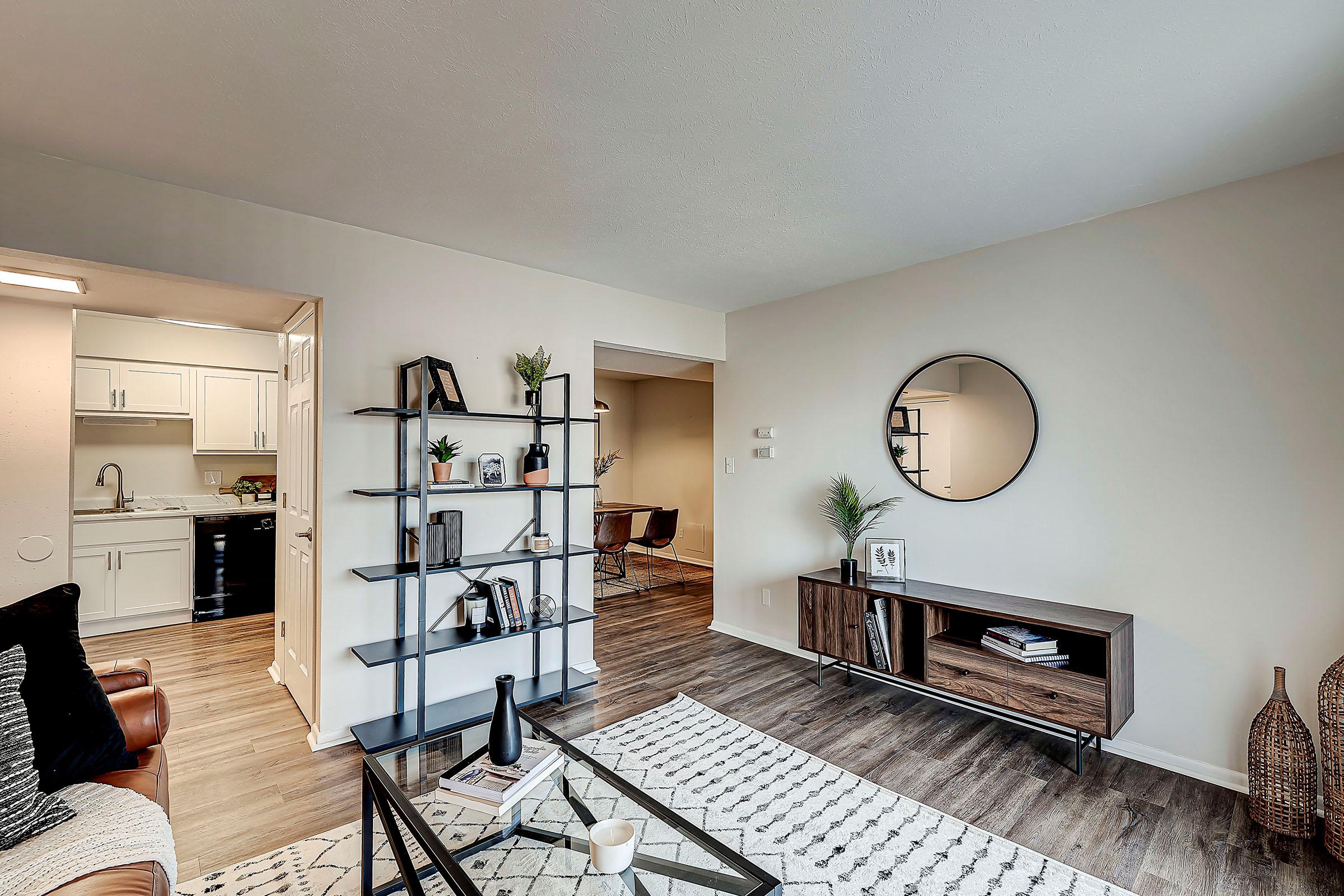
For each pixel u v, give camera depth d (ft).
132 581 14.71
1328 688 6.76
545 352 11.75
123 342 14.96
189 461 16.88
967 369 10.75
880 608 10.60
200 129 6.60
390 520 9.83
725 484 15.40
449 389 10.15
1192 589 8.42
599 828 5.22
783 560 13.96
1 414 10.53
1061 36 5.19
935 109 6.33
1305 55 5.42
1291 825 6.98
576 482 12.27
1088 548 9.34
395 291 9.87
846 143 7.03
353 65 5.54
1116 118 6.52
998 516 10.37
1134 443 8.92
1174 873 6.43
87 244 7.34
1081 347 9.45
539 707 10.73
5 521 10.53
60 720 5.28
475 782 5.79
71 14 4.80
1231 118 6.50
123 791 5.18
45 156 7.12
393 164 7.45
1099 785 8.15
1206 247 8.30
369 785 6.02
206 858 6.54
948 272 11.06
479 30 5.07
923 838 7.05
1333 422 7.39
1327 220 7.43
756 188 8.18
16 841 4.42
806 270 11.88
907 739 9.51
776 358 14.15
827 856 6.74
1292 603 7.67
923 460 11.36
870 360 12.26
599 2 4.75
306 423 10.12
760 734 9.64
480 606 10.25
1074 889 6.20
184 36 5.09
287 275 8.82
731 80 5.82
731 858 4.75
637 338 13.44
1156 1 4.74
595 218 9.18
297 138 6.83
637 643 14.44
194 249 8.06
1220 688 8.18
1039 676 8.66
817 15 4.92
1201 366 8.36
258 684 11.53
